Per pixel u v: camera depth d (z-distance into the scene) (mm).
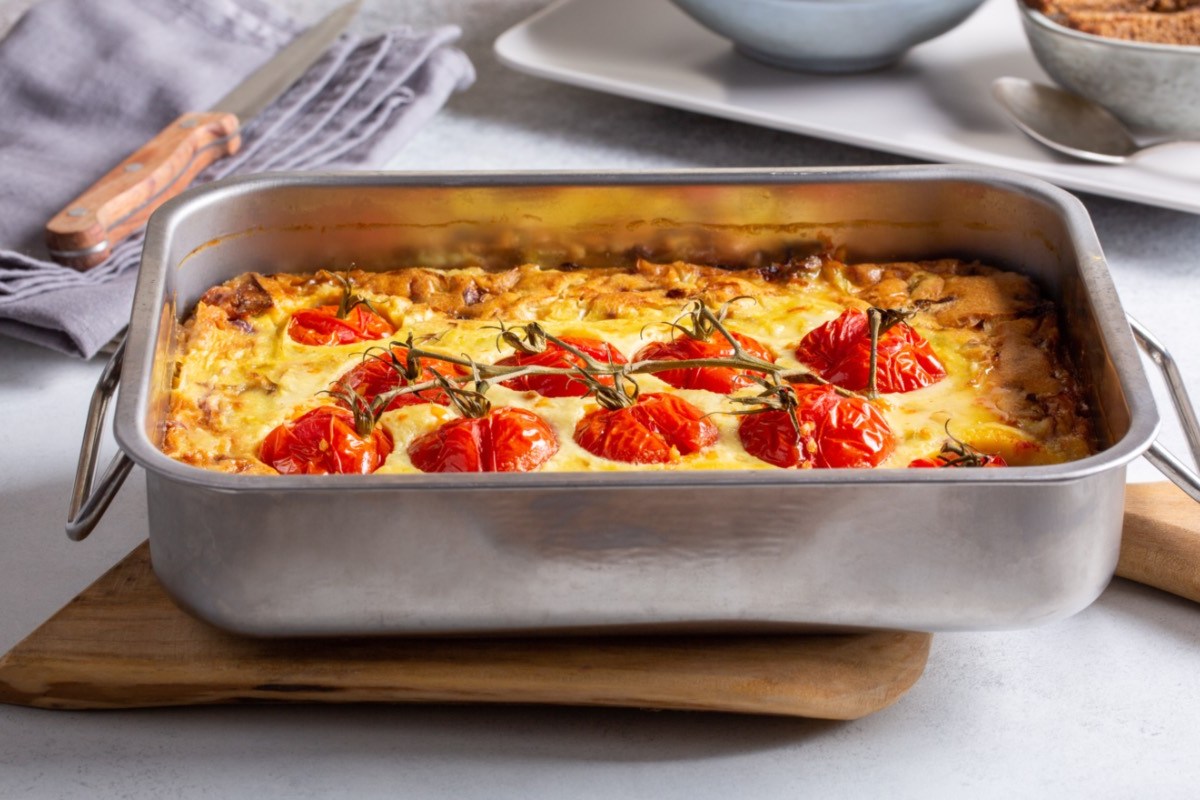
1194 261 784
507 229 677
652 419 594
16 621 613
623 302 661
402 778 557
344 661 570
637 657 570
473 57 973
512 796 551
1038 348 636
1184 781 554
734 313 657
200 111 864
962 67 895
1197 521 618
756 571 539
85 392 727
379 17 1015
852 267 675
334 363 639
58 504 666
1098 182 783
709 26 867
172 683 572
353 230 675
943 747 566
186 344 642
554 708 581
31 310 724
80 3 901
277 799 551
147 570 609
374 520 528
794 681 562
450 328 653
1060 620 583
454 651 573
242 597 544
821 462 586
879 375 619
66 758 567
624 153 872
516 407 606
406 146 880
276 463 595
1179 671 591
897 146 820
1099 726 572
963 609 547
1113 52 782
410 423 600
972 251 674
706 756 564
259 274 678
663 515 528
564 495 523
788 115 848
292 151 842
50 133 852
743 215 671
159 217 638
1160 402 696
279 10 935
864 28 835
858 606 547
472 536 531
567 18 940
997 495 526
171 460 529
